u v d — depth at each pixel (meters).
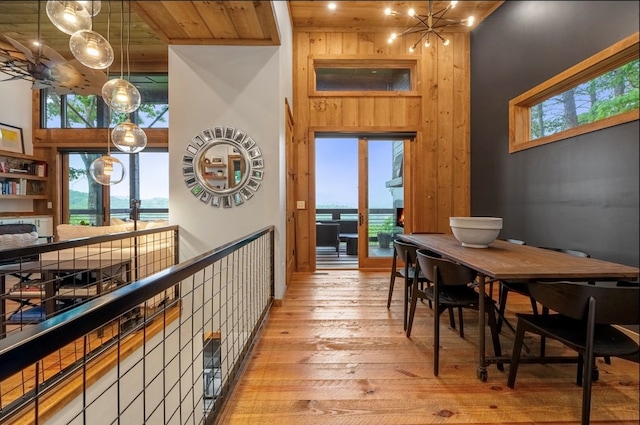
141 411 2.42
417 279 2.44
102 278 2.72
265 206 3.30
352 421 1.56
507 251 2.22
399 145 4.93
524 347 2.25
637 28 2.32
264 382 1.87
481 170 4.56
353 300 3.42
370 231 4.96
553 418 1.57
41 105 5.99
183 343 3.05
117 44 5.31
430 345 2.34
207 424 1.50
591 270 1.64
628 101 2.51
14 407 1.62
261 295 2.91
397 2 4.14
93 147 6.02
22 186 5.64
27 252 1.81
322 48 4.75
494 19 4.23
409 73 4.99
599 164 2.67
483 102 4.49
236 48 3.28
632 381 1.85
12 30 4.60
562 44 3.07
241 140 3.28
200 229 3.30
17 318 2.68
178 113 3.28
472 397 1.73
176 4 2.56
